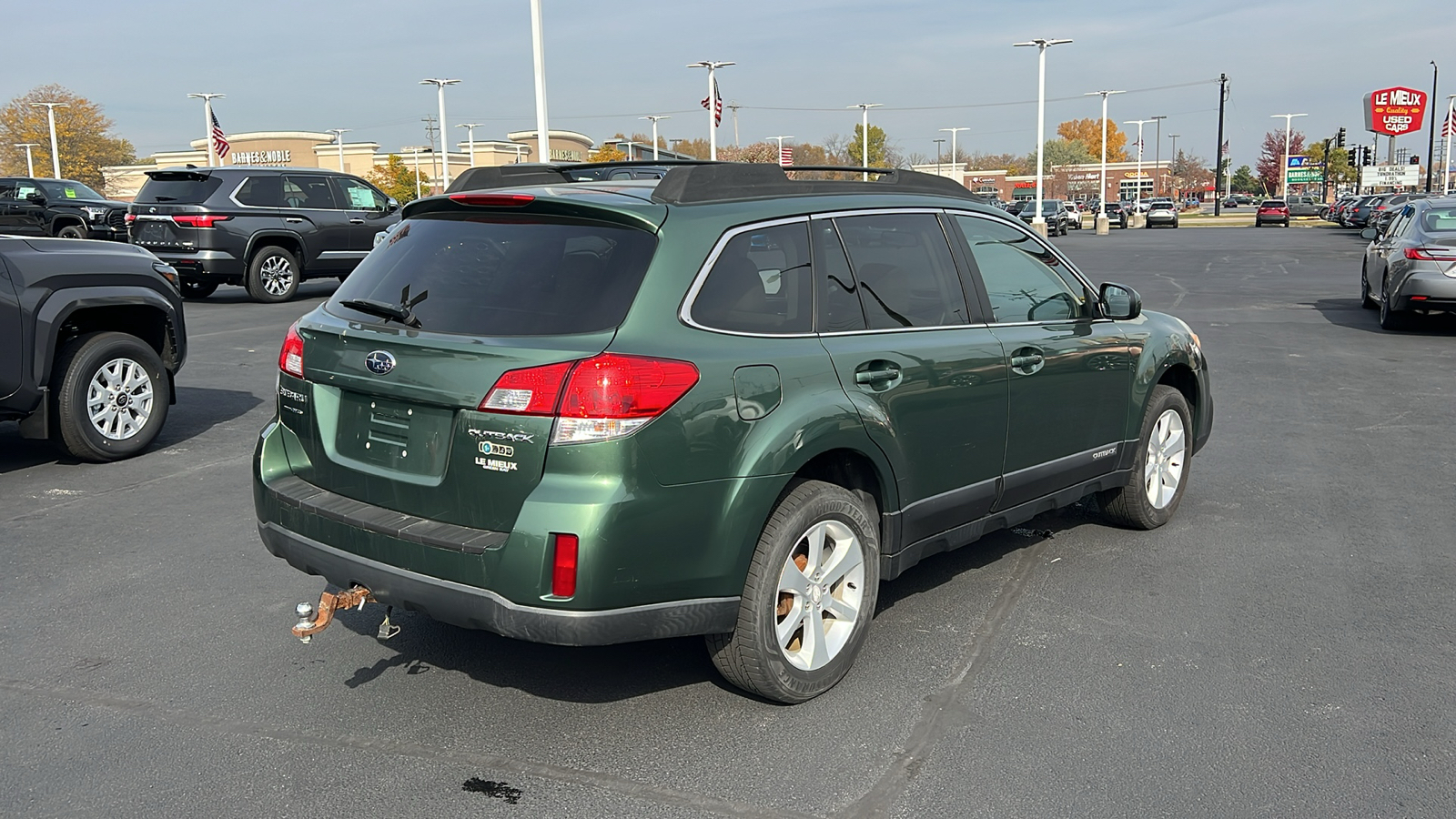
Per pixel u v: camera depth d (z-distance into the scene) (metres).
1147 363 5.45
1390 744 3.49
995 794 3.21
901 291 4.18
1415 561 5.29
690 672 4.07
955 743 3.51
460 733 3.59
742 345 3.50
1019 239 4.90
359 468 3.62
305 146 91.88
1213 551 5.46
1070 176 121.56
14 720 3.68
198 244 16.97
